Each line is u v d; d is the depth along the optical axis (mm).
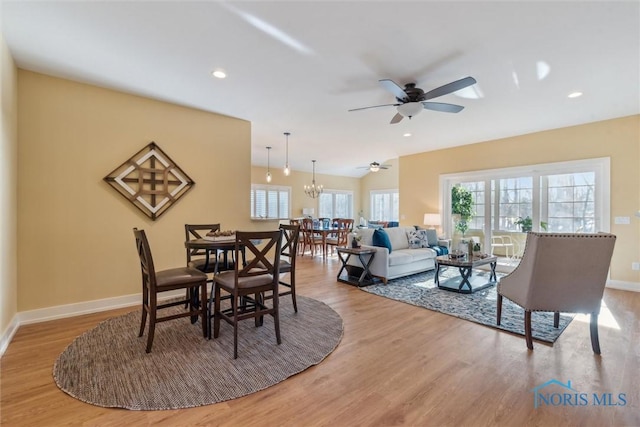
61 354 2275
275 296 2494
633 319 3062
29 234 2908
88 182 3219
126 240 3447
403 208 7191
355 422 1577
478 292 4074
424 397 1789
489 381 1955
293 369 2082
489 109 3951
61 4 1941
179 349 2365
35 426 1533
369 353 2340
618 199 4297
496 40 2352
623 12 1995
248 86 3252
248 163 4461
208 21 2133
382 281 4605
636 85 3186
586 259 2283
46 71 2918
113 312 3215
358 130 5035
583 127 4605
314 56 2617
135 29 2230
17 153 2830
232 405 1709
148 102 3590
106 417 1605
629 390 1853
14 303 2754
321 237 7785
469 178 6055
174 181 3787
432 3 1934
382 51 2527
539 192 5129
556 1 1899
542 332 2717
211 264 3150
